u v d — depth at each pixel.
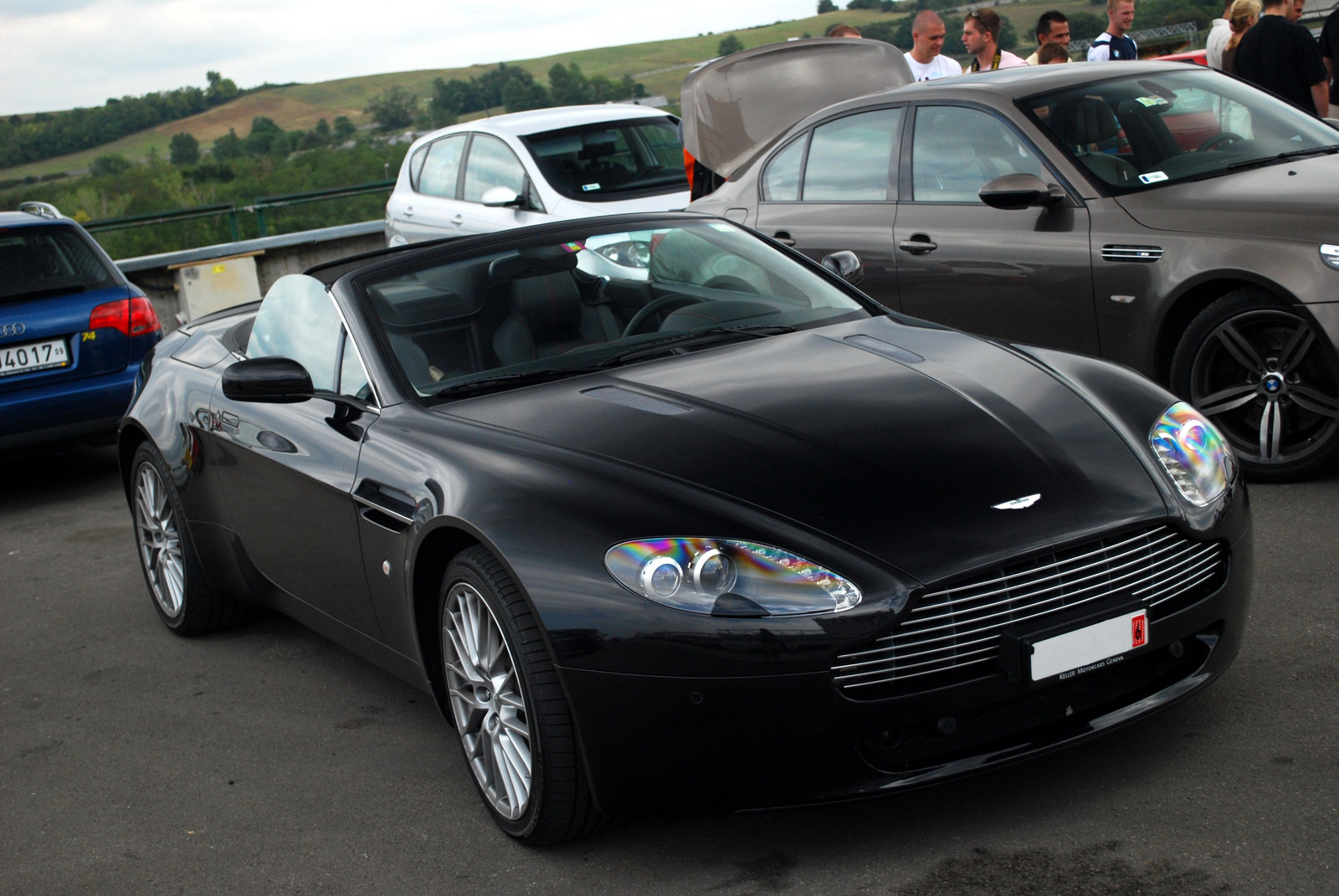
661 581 2.54
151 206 13.80
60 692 4.25
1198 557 2.79
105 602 5.16
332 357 3.67
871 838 2.71
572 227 3.97
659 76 47.91
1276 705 3.04
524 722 2.84
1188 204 4.88
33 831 3.28
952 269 5.50
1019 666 2.53
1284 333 4.59
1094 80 5.58
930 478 2.69
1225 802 2.66
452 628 3.03
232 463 4.00
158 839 3.15
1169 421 2.95
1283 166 5.02
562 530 2.67
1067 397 3.01
